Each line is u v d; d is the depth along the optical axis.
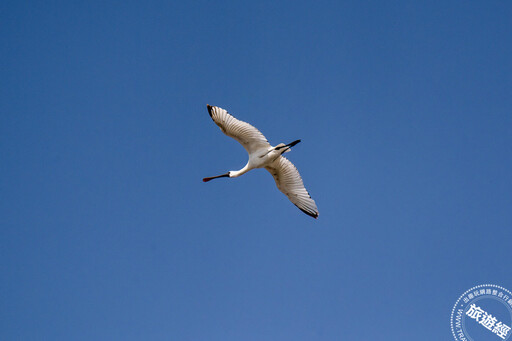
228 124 20.19
